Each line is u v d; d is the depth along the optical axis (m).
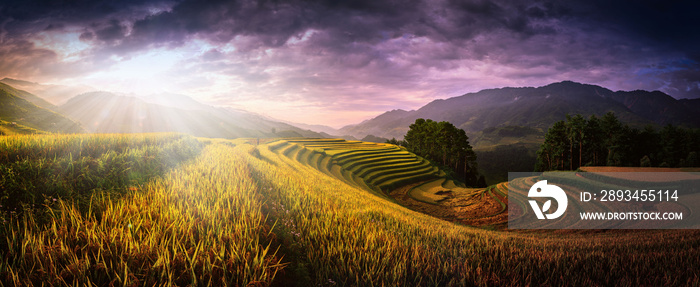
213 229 5.46
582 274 6.50
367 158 82.00
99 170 7.53
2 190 5.69
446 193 55.28
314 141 110.94
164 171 9.34
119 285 3.81
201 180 8.86
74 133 11.72
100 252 4.29
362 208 14.33
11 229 4.52
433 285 5.19
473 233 13.88
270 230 5.96
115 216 5.32
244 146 35.91
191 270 4.11
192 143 16.36
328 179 35.69
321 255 5.88
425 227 12.47
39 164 7.00
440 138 112.12
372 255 6.03
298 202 9.34
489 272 5.96
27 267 3.91
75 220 5.04
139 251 4.37
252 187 9.09
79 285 3.80
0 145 7.90
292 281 4.85
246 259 4.62
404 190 60.22
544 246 10.50
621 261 7.79
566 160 86.94
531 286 5.50
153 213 5.81
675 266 7.64
